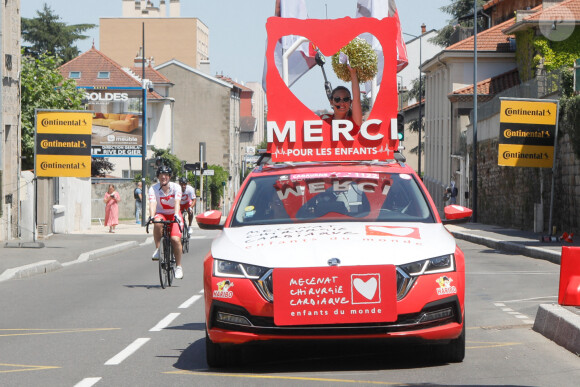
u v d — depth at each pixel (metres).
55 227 47.25
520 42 69.31
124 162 107.56
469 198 67.81
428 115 98.31
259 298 9.94
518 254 33.06
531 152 36.00
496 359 11.06
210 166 105.62
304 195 11.71
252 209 11.65
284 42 13.80
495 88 79.81
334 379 9.91
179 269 21.59
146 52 168.00
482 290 19.88
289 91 12.49
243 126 166.25
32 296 19.56
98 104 104.31
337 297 9.83
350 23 12.54
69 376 10.46
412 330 9.91
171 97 118.44
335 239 10.36
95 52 107.44
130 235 47.16
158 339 13.23
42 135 32.84
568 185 41.31
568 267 13.73
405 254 10.05
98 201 84.56
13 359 11.68
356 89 12.74
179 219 21.20
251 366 10.82
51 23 123.62
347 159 12.53
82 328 14.52
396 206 11.55
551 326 12.79
